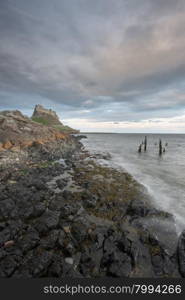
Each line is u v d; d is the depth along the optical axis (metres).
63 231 7.25
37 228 7.34
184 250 6.15
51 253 5.91
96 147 49.91
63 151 32.59
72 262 5.87
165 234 7.62
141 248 6.47
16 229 7.12
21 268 5.37
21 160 20.92
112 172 18.19
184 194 12.60
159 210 9.59
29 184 12.62
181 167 22.66
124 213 9.45
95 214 9.20
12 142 27.95
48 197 10.96
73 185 13.77
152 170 20.67
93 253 6.22
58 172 17.48
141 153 38.69
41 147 30.78
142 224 8.13
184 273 5.46
